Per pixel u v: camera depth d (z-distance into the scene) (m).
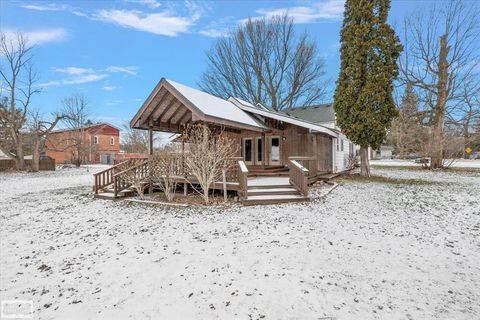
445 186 11.30
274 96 29.22
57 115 25.97
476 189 10.43
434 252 4.37
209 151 8.39
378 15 14.12
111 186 10.98
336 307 2.95
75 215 7.58
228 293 3.30
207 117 8.56
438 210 7.10
